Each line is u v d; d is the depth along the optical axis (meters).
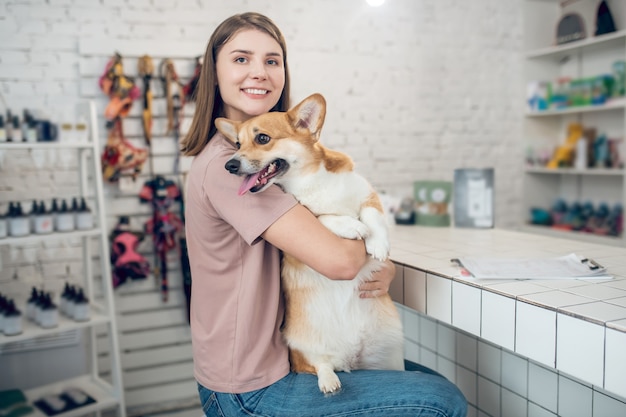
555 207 4.28
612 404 1.45
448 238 2.21
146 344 3.12
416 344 2.28
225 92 1.49
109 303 2.54
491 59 4.00
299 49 3.46
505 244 2.06
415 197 2.64
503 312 1.34
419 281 1.65
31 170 2.89
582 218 4.03
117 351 2.55
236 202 1.27
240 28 1.46
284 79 1.57
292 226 1.25
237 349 1.31
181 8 3.12
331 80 3.55
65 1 2.91
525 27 4.09
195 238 1.38
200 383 1.40
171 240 3.04
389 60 3.70
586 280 1.45
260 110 1.50
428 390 1.27
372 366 1.54
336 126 3.60
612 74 3.68
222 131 1.42
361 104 3.64
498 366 1.83
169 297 3.15
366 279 1.45
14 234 2.33
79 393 2.57
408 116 3.78
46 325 2.38
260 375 1.32
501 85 4.05
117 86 2.88
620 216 3.71
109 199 3.03
